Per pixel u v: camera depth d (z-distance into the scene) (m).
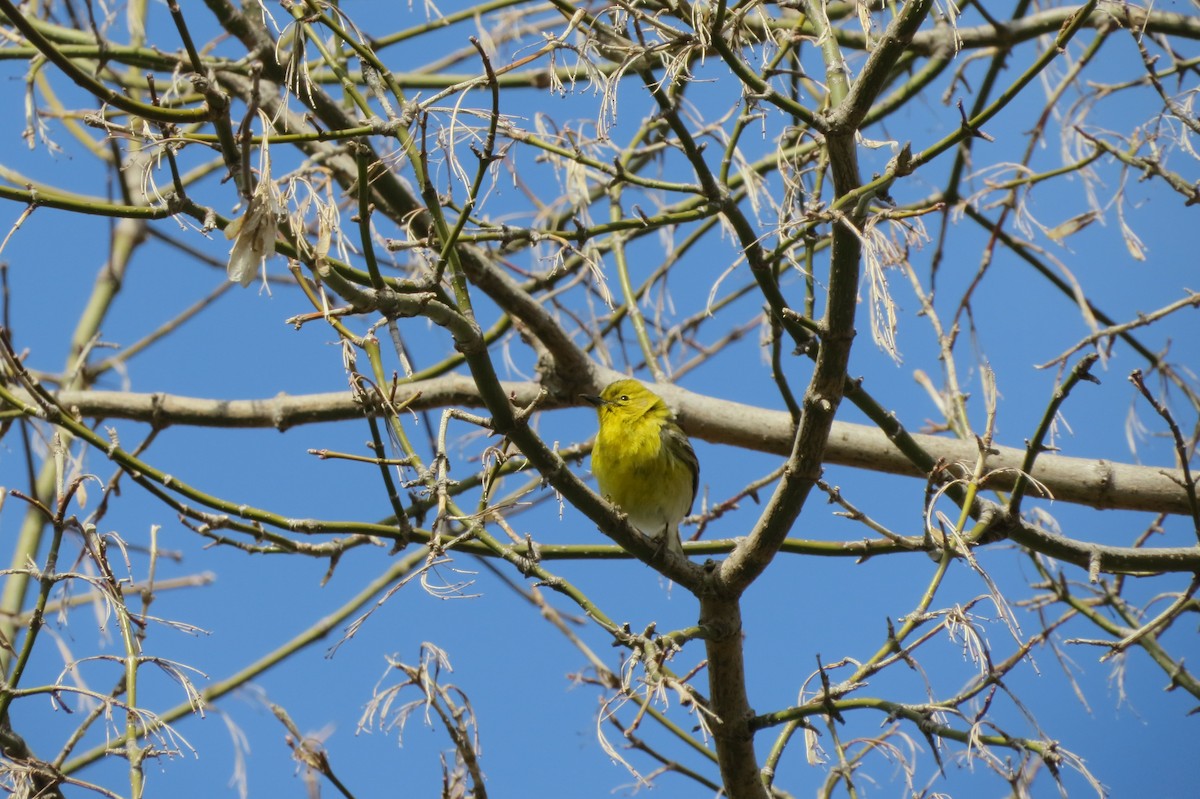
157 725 9.29
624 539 9.45
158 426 13.43
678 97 11.16
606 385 13.74
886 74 8.19
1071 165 12.84
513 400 9.23
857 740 10.02
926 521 9.79
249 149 7.35
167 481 9.94
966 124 8.17
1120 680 12.20
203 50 14.09
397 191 12.37
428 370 13.88
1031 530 10.76
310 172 9.95
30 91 12.02
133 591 12.53
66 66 7.24
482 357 8.48
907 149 8.12
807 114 8.29
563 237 10.84
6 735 9.71
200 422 13.43
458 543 10.45
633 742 11.89
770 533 9.51
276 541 10.23
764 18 9.52
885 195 9.38
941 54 13.69
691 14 8.70
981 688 9.41
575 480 9.18
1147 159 12.11
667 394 13.52
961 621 9.28
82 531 9.83
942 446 12.28
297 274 8.72
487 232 10.73
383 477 9.83
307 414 13.48
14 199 8.23
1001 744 9.55
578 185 12.66
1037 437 10.05
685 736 11.60
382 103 8.98
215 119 7.44
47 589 9.52
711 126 11.96
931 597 9.65
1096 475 12.10
